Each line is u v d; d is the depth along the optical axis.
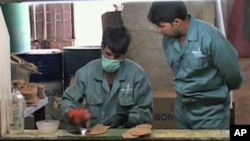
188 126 2.31
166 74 3.34
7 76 1.85
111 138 1.68
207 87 2.20
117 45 2.02
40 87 3.06
